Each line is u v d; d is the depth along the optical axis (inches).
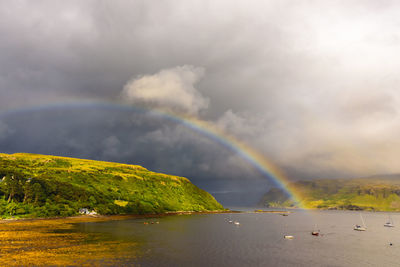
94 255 2559.1
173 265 2388.0
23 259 2304.4
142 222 5851.4
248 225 6683.1
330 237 4970.5
